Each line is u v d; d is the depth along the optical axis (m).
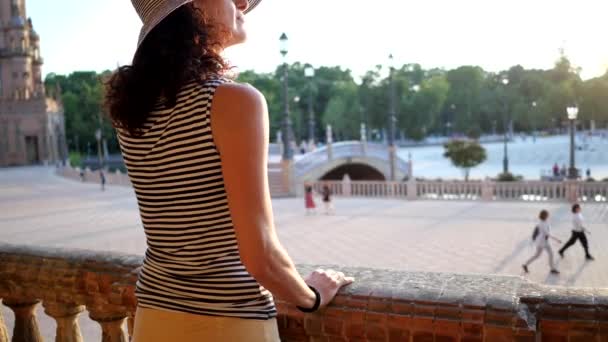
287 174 34.25
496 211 24.53
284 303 1.94
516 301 1.70
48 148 81.94
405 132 116.25
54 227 22.72
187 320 1.52
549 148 89.81
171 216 1.51
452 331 1.70
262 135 1.44
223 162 1.43
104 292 2.47
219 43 1.65
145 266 1.65
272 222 1.44
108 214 26.45
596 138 100.88
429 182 30.34
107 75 1.75
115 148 104.75
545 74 122.69
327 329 1.88
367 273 2.04
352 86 115.75
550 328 1.69
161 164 1.50
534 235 13.87
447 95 123.31
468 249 16.64
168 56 1.51
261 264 1.40
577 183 26.55
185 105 1.47
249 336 1.51
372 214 24.80
